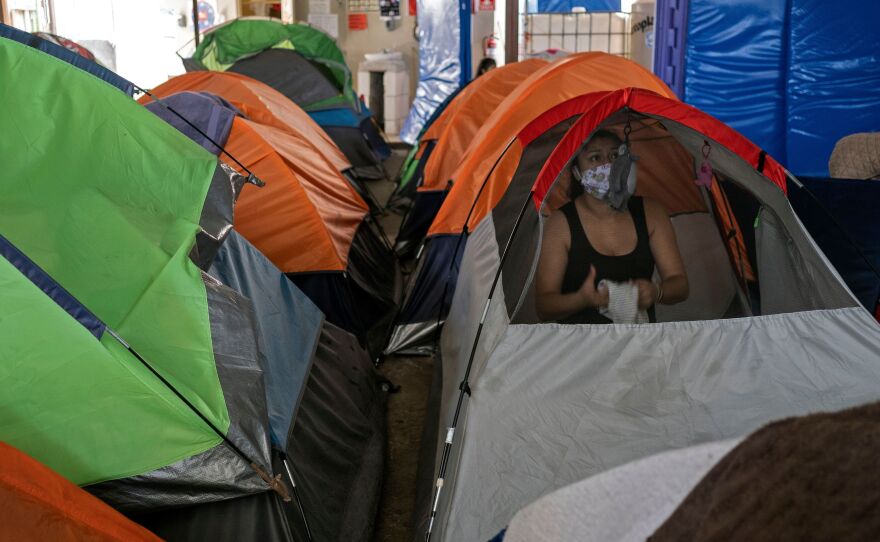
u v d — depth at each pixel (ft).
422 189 18.58
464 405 7.30
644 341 7.76
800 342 7.83
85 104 7.55
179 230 7.64
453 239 13.26
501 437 6.73
